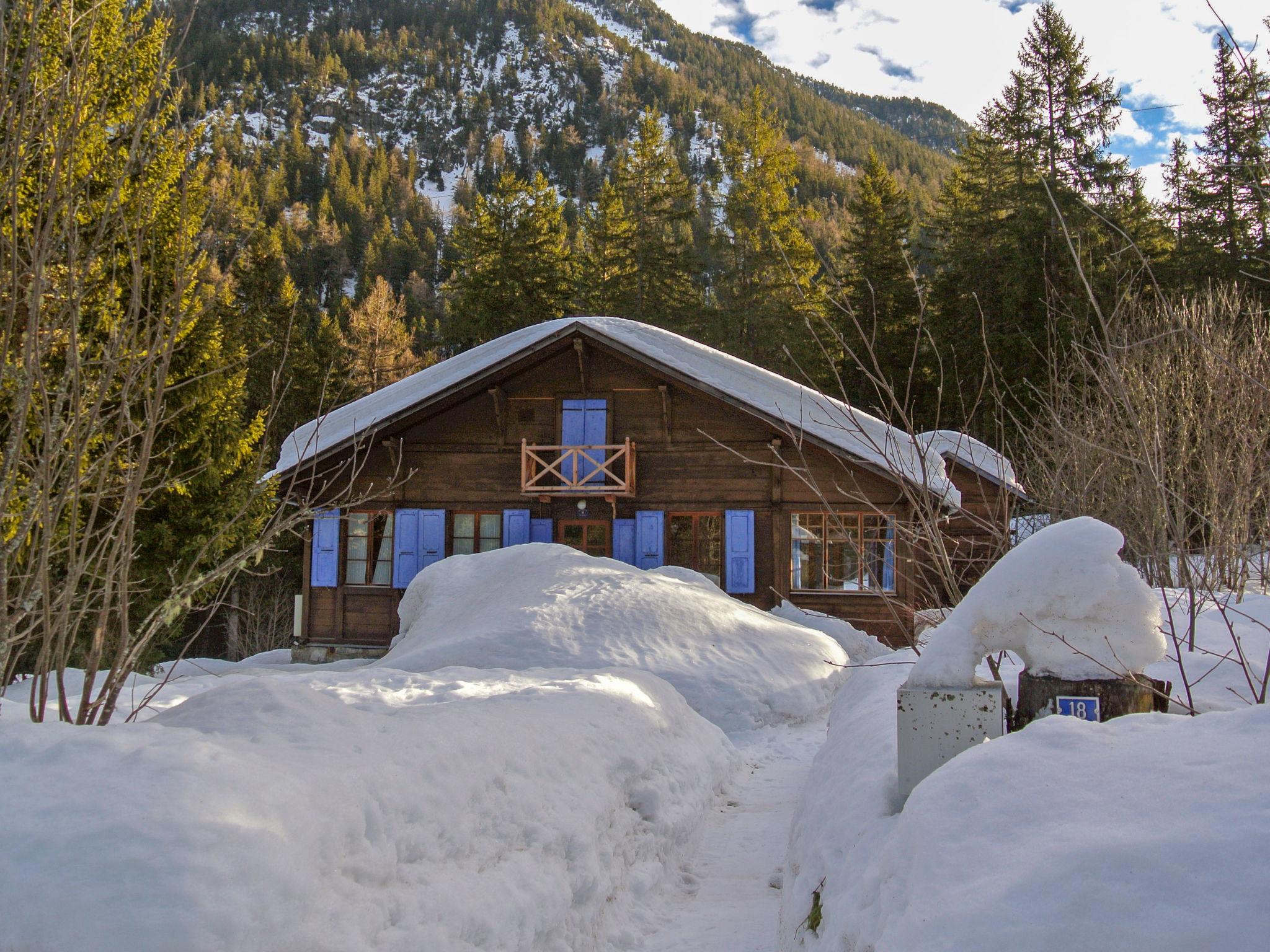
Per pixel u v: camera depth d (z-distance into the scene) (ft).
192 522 45.11
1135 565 24.26
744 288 111.45
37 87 12.51
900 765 11.57
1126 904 6.64
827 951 10.09
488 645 36.70
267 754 9.92
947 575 21.12
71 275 12.35
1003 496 24.17
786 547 56.29
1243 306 29.32
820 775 17.22
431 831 10.71
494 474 59.31
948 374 86.89
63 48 13.15
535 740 15.71
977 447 57.77
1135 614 11.48
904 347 94.07
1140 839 7.12
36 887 7.16
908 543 23.98
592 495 57.36
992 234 95.04
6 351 11.45
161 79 14.89
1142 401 21.13
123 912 7.11
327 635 59.00
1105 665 11.50
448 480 59.41
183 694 27.71
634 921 15.21
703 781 22.89
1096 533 11.79
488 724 14.87
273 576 91.91
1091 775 8.35
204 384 43.78
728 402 54.85
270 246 97.50
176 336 13.42
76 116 12.86
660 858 17.95
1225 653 18.40
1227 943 6.15
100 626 12.69
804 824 15.65
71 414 12.85
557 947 12.03
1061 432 25.61
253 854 7.93
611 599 39.63
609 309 121.29
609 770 17.63
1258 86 11.95
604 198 130.93
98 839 7.53
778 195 112.16
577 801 14.87
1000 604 11.86
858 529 55.57
